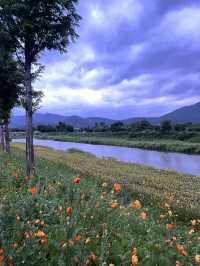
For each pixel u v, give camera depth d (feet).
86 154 149.18
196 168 117.29
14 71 62.75
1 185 27.99
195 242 21.20
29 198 18.40
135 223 20.12
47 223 16.89
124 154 181.06
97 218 18.62
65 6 47.01
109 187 48.01
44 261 13.25
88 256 13.83
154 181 67.51
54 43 49.34
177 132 314.14
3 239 14.11
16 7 44.37
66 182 26.32
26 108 52.31
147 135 332.19
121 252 15.11
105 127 452.76
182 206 39.68
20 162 61.77
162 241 17.48
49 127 526.98
